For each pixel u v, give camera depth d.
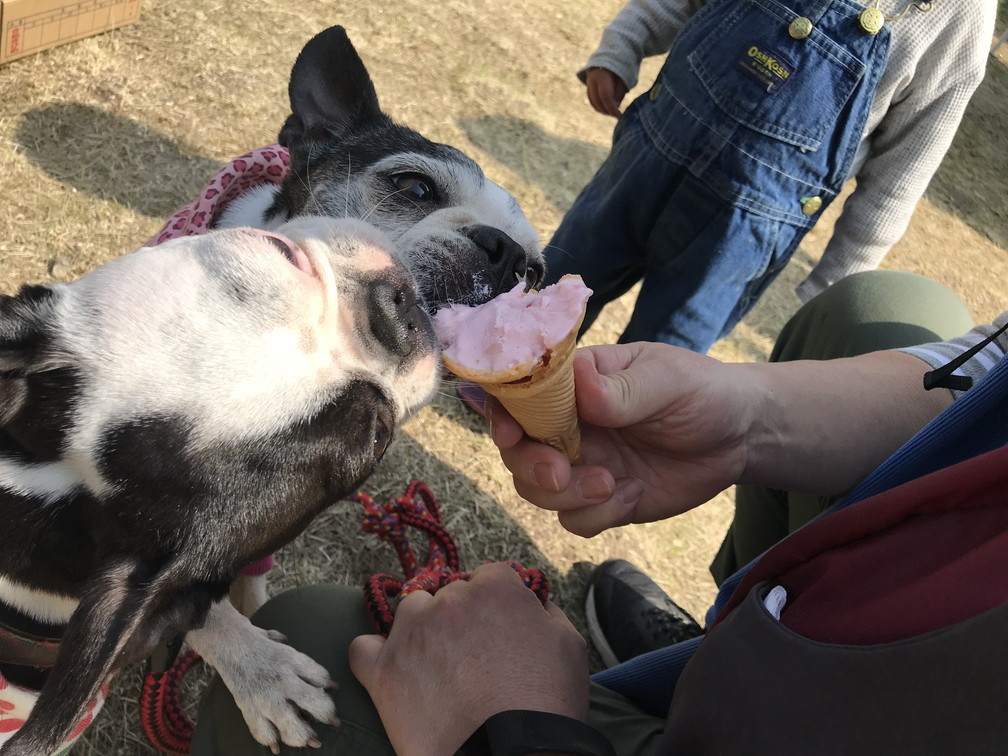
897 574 0.27
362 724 0.38
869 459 0.41
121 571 0.33
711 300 0.69
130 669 0.54
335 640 0.42
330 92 0.56
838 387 0.41
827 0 0.59
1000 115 1.60
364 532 0.65
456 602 0.38
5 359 0.32
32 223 0.73
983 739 0.21
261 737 0.39
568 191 1.04
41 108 0.82
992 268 1.26
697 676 0.31
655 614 0.65
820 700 0.25
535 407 0.32
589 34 1.31
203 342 0.32
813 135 0.62
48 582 0.35
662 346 0.39
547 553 0.72
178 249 0.35
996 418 0.31
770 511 0.57
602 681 0.47
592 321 0.83
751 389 0.39
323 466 0.35
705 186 0.65
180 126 0.87
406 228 0.50
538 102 1.14
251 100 0.93
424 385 0.40
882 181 0.70
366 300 0.37
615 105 0.79
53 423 0.32
